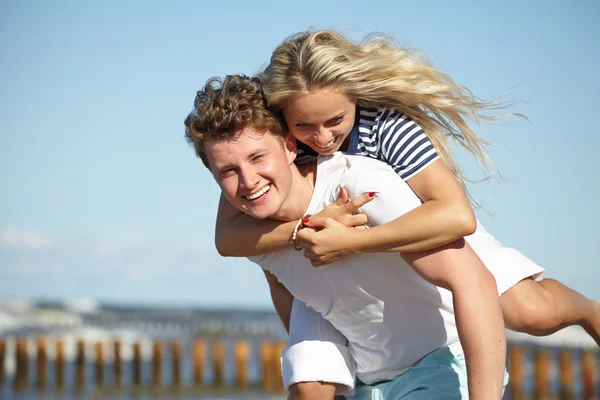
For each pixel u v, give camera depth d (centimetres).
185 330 3139
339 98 291
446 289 297
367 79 293
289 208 301
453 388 316
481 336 277
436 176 289
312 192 304
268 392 1706
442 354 321
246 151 283
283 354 346
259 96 289
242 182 286
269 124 287
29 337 2733
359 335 328
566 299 339
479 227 339
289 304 372
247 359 1759
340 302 316
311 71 286
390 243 281
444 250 284
